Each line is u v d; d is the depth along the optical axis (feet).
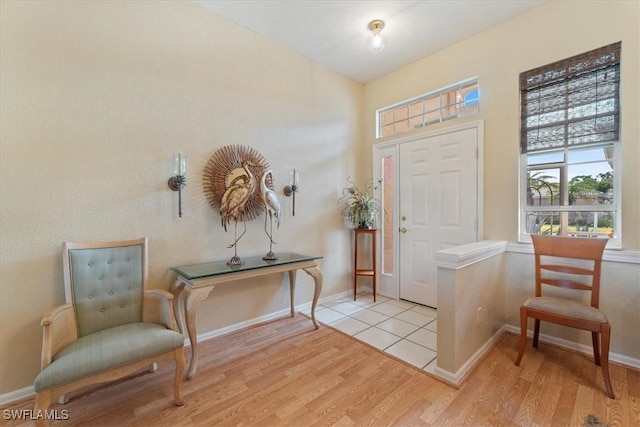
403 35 9.28
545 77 7.86
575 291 7.48
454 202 9.95
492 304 7.94
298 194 10.50
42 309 5.96
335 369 6.77
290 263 8.45
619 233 6.89
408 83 11.19
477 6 7.96
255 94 9.24
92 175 6.49
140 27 7.10
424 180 10.82
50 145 6.00
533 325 8.17
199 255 8.13
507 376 6.40
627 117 6.66
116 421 5.17
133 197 7.04
